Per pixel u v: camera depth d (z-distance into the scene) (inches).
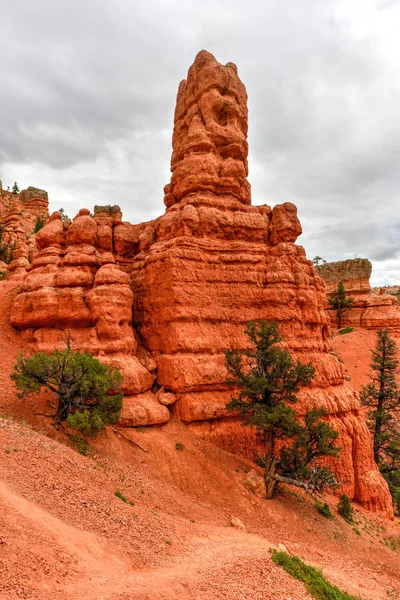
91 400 770.8
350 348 2522.1
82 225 1071.0
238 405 863.1
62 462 553.9
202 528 610.9
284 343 1061.8
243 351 1017.5
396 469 1433.3
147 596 319.3
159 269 1011.9
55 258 1063.6
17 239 2573.8
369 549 826.2
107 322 936.9
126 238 1219.2
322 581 503.5
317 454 842.2
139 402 889.5
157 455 805.9
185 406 923.4
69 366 732.7
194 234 1027.3
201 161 1094.4
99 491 534.0
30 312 1007.0
